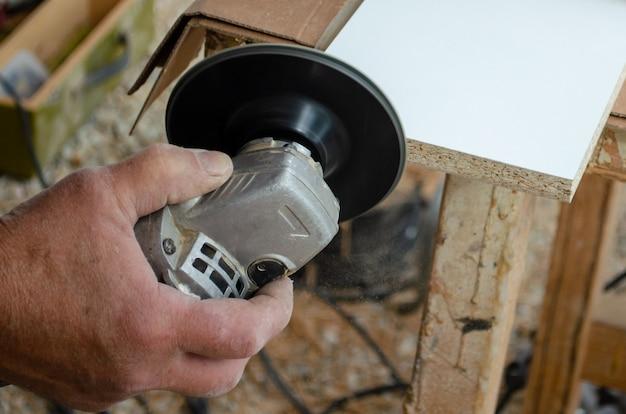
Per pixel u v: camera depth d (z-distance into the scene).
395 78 0.86
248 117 0.81
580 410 1.79
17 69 2.04
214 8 0.90
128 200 0.74
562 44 0.91
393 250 1.89
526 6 0.97
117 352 0.72
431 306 1.02
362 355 1.83
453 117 0.82
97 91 2.19
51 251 0.72
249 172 0.76
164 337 0.72
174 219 0.77
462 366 1.04
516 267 0.99
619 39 0.93
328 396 1.77
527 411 1.57
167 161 0.74
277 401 1.77
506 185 0.79
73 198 0.73
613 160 0.89
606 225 1.37
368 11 0.94
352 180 0.84
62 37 2.18
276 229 0.76
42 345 0.72
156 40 2.42
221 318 0.73
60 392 0.77
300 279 1.87
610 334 1.51
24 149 1.98
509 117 0.82
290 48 0.76
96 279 0.71
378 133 0.79
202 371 0.76
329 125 0.80
